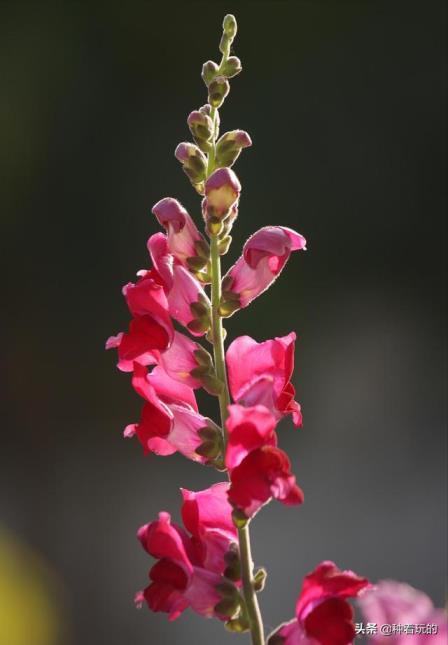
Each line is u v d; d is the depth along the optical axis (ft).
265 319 65.26
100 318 67.31
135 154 74.59
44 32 76.84
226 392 8.73
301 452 50.39
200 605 8.37
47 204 71.67
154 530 8.41
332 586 8.16
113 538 42.52
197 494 8.76
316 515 42.78
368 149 76.02
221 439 8.80
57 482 49.39
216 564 8.57
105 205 72.38
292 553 39.34
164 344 8.52
